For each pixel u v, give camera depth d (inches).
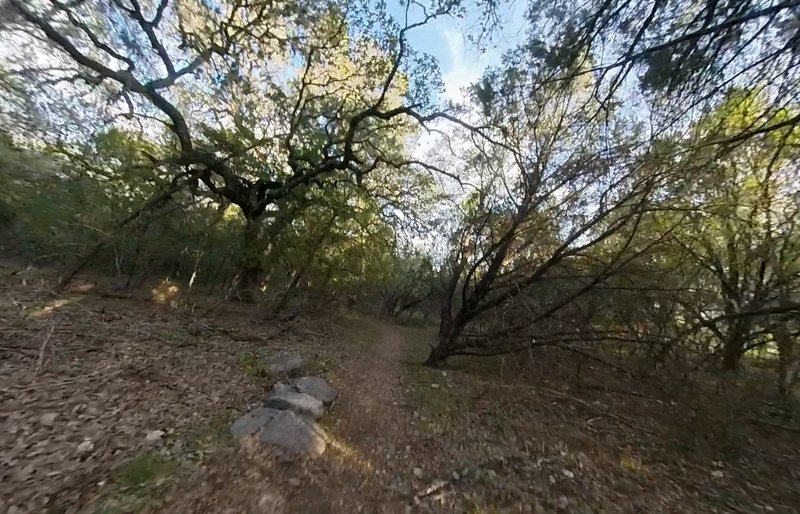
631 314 287.7
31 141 429.1
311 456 172.2
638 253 270.5
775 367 278.4
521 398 285.4
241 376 275.4
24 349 245.3
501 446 206.5
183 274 655.8
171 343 328.2
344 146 538.9
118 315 388.8
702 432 233.0
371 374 353.7
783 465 198.4
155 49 445.4
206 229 535.5
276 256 542.3
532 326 316.5
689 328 269.0
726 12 172.6
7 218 500.7
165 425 183.9
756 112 220.2
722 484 178.1
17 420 165.8
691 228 280.4
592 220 278.2
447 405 269.4
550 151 298.4
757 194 279.3
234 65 458.9
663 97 223.3
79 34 410.3
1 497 120.0
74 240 476.4
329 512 136.7
